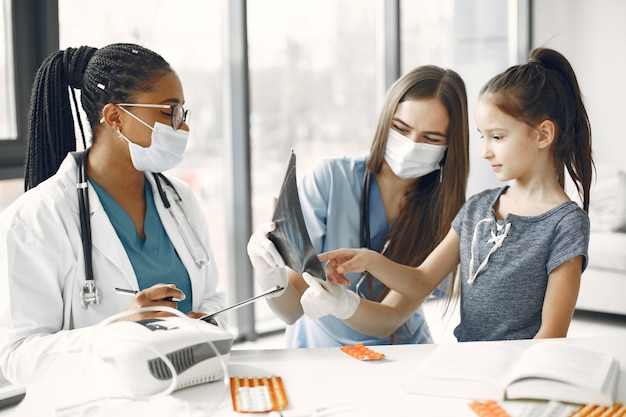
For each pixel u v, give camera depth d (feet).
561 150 5.51
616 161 16.98
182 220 5.48
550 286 5.20
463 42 16.47
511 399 3.79
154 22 11.21
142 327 3.99
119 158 5.10
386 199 6.35
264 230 5.09
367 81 14.15
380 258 5.50
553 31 17.51
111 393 3.85
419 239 6.23
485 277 5.49
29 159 5.33
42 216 4.72
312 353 4.61
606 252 12.64
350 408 3.69
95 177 5.13
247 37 11.72
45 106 5.22
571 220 5.23
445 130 6.00
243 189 11.98
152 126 4.91
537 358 3.93
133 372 3.77
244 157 11.91
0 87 9.01
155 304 4.37
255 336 12.42
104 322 4.06
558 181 5.60
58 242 4.74
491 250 5.47
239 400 3.75
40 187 4.95
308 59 13.15
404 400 3.80
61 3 9.89
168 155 5.03
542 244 5.30
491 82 5.56
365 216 6.26
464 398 3.82
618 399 3.75
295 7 12.84
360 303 5.59
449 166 6.07
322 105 13.44
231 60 11.82
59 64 5.17
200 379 4.01
